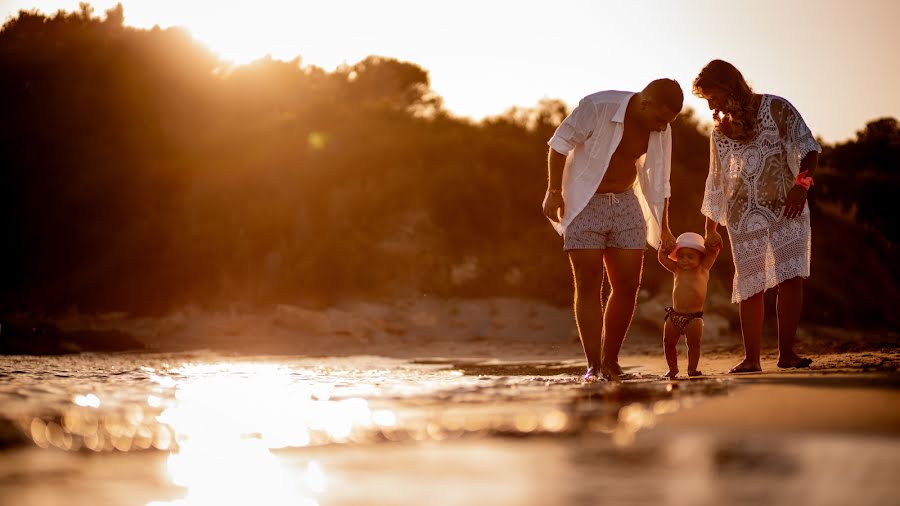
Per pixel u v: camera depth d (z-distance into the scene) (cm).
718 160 619
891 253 1842
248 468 179
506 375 591
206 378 506
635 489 148
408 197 1836
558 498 142
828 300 1609
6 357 890
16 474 176
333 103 2359
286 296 1558
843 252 1794
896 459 172
